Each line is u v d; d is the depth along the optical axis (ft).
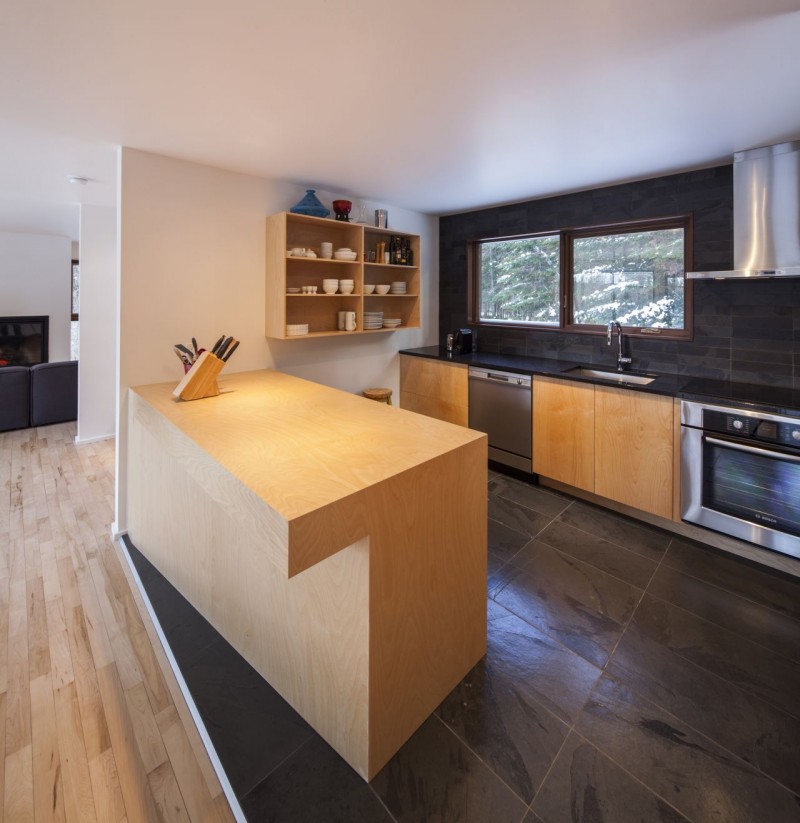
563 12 4.38
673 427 8.36
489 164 9.03
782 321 8.59
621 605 6.81
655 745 4.63
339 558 4.24
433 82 5.75
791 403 7.20
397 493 4.19
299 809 4.08
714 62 5.30
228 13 4.37
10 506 10.21
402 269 13.46
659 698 5.19
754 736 4.72
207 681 5.50
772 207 7.78
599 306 11.50
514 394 11.11
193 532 6.54
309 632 4.70
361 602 4.08
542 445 10.62
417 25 4.58
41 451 13.85
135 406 8.00
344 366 12.40
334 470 4.25
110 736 4.83
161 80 5.66
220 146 7.98
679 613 6.61
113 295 14.80
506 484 11.37
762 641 6.05
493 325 13.57
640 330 10.75
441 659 5.06
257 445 5.00
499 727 4.85
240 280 9.75
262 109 6.50
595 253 11.45
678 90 5.97
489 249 13.85
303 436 5.33
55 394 16.61
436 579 4.82
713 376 9.55
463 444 5.08
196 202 8.95
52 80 5.65
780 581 7.34
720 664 5.67
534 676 5.52
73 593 7.22
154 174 8.36
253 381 8.89
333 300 11.77
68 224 16.88
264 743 4.71
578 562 7.94
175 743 4.77
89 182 10.37
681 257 10.02
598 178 9.96
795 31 4.69
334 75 5.56
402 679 4.52
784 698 5.17
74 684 5.48
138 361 8.54
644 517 9.39
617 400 9.15
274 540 3.43
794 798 4.12
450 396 12.64
